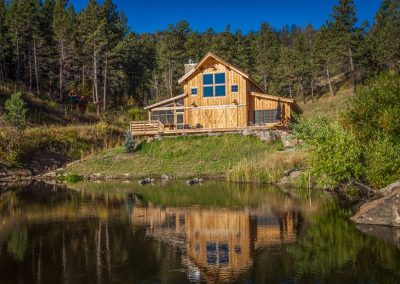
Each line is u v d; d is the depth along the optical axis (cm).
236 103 4444
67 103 7406
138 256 1234
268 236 1436
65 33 7662
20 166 3916
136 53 9119
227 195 2380
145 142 4150
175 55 8669
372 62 7869
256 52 9725
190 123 4556
